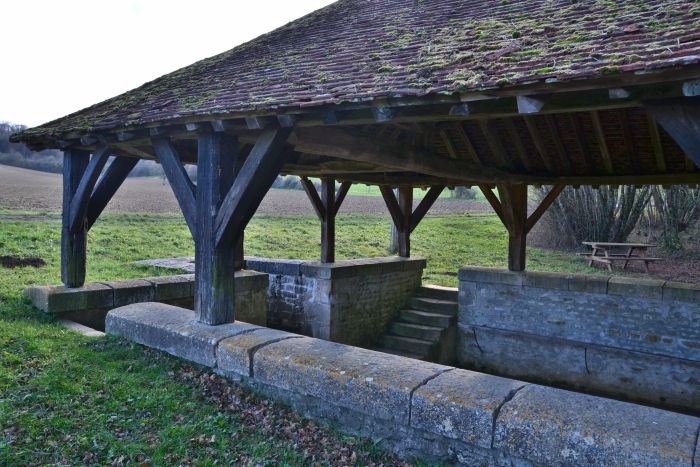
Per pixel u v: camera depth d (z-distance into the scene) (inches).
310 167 264.8
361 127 191.0
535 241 599.5
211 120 149.4
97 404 136.8
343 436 125.4
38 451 112.8
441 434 109.3
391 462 116.0
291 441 124.0
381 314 330.6
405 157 190.2
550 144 242.7
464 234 630.5
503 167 262.7
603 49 100.0
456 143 250.2
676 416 99.0
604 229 546.0
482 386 114.4
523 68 102.8
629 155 232.7
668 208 519.2
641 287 259.8
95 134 184.7
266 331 159.9
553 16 138.3
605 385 269.4
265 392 144.3
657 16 111.1
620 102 98.3
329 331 295.4
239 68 195.8
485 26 146.8
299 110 127.2
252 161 149.6
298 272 308.5
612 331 269.6
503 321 304.3
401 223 354.3
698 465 83.4
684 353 249.8
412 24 179.3
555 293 286.2
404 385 116.4
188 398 143.9
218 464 113.9
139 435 123.7
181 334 163.3
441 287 357.7
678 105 89.0
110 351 173.9
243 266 275.0
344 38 189.6
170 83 212.1
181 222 597.0
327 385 126.8
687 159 228.4
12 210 564.4
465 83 103.0
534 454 98.3
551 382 285.7
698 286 252.1
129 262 363.9
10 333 180.9
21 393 136.6
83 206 219.9
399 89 112.7
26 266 307.0
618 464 89.8
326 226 314.0
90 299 222.1
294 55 187.5
